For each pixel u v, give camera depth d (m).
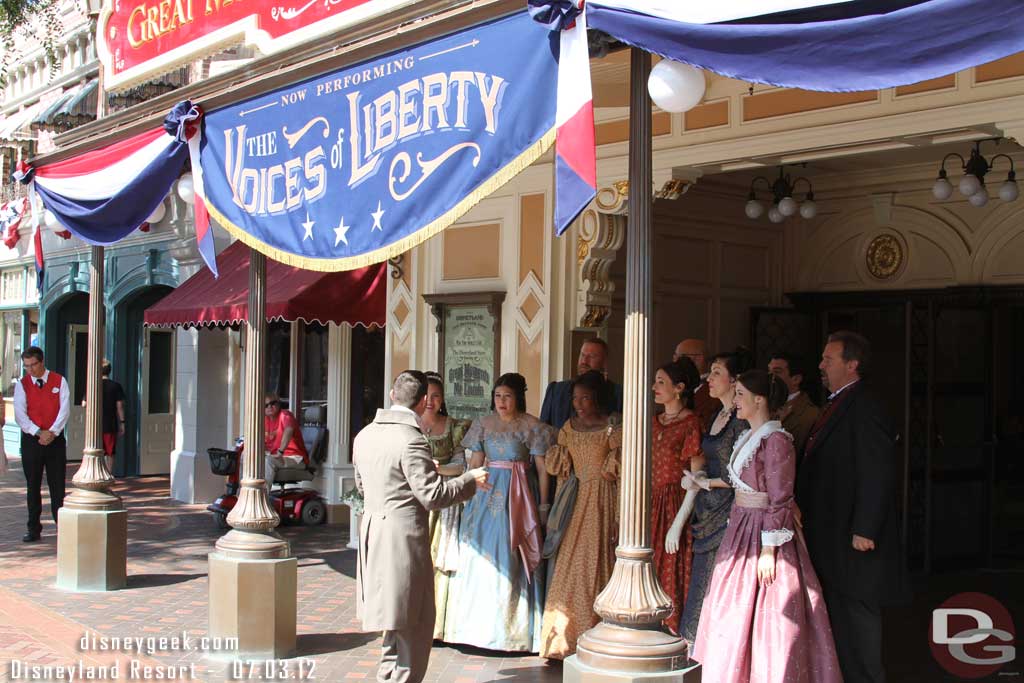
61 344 20.12
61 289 19.48
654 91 4.54
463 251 9.88
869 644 5.69
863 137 6.63
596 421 6.98
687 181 7.88
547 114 4.75
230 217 6.93
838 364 5.88
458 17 5.18
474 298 9.51
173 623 7.93
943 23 3.62
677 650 4.66
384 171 5.65
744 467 5.57
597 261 8.76
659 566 6.45
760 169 10.20
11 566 10.17
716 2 4.16
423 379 6.05
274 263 12.62
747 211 9.93
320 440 12.88
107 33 9.26
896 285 10.33
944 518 10.10
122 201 8.30
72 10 17.75
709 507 6.05
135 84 8.88
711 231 10.94
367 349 13.05
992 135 6.41
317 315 11.02
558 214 4.51
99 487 9.24
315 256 6.11
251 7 7.51
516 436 7.20
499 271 9.49
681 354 7.90
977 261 9.67
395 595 5.71
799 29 3.90
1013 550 10.77
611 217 8.63
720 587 5.57
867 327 10.78
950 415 10.18
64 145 9.38
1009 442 10.86
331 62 6.07
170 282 16.17
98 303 9.37
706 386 7.27
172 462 15.14
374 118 5.76
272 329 13.83
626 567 4.70
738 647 5.41
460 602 7.18
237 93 6.89
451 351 9.89
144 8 8.74
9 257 21.75
